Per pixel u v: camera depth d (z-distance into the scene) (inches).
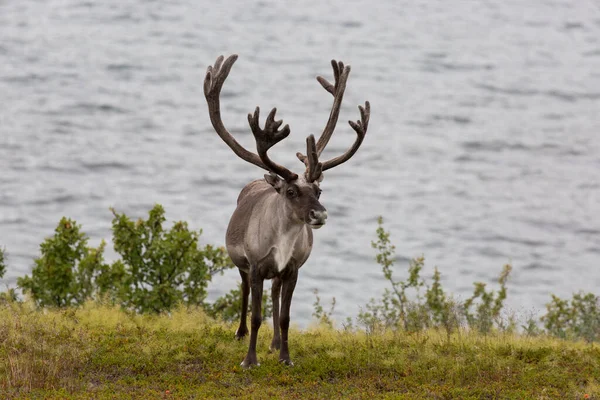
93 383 1788.9
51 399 1652.3
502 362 1947.6
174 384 1788.9
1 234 7042.3
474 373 1878.7
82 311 2338.8
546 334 2554.1
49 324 2132.1
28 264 6131.9
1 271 3038.9
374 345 2090.3
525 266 7027.6
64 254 2822.3
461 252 7337.6
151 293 2736.2
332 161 1961.1
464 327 2331.4
